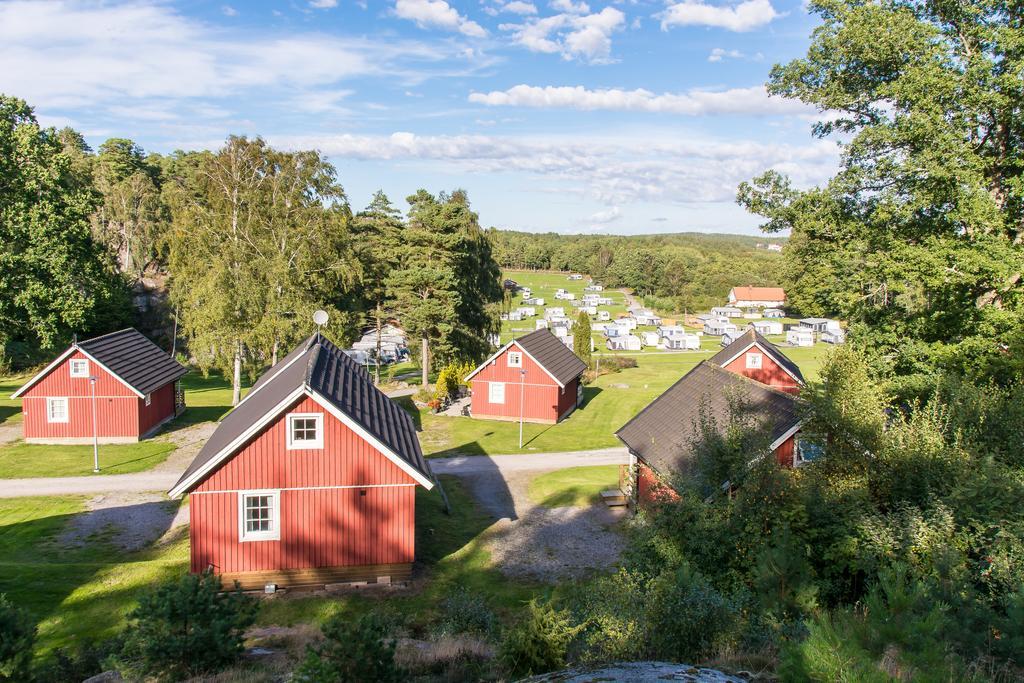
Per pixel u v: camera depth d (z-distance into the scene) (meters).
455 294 52.47
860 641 6.47
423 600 18.28
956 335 25.00
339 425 18.88
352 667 9.38
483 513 25.91
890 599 7.30
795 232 28.30
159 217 75.50
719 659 9.10
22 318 44.56
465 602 16.52
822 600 11.88
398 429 22.42
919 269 23.11
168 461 32.53
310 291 48.94
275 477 18.59
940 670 5.89
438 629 15.09
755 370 41.72
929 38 22.94
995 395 16.12
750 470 13.23
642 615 9.99
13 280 41.38
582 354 66.81
